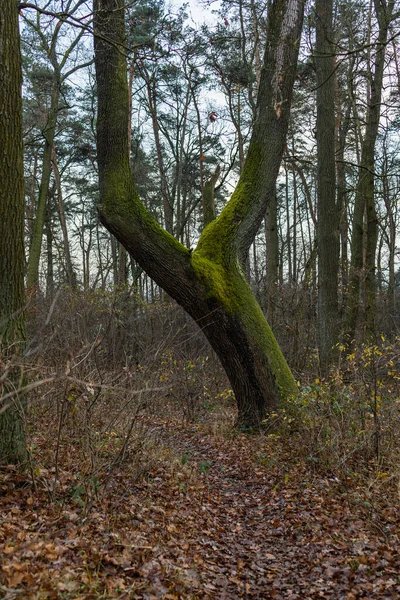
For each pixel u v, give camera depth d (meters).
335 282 11.83
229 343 9.41
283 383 9.43
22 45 14.98
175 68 8.80
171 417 10.55
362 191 14.47
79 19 7.15
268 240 20.25
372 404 7.22
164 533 5.01
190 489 6.39
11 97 5.52
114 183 9.20
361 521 5.56
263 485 6.90
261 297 18.73
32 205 27.98
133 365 7.70
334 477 6.86
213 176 11.25
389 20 12.30
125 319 15.69
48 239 30.75
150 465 6.54
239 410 9.75
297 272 29.91
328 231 11.84
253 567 4.70
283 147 10.06
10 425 5.47
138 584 3.82
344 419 7.55
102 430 6.62
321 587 4.25
